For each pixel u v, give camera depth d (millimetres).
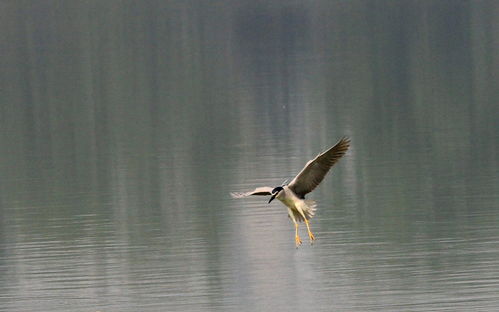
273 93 45312
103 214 26797
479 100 40812
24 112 43500
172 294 21062
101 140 36938
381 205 26562
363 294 20641
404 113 39062
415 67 50094
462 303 20047
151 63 55250
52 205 27875
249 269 22328
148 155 33844
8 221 26562
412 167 30312
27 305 20859
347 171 30344
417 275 21609
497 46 54062
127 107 43656
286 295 20656
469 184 28078
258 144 34531
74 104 44906
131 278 21984
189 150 34281
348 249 23375
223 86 47844
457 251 22922
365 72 49594
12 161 33875
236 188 28594
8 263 23250
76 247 24234
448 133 35000
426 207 26109
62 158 34094
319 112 40125
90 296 21141
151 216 26359
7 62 56625
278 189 13891
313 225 25188
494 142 33219
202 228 25203
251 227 25188
